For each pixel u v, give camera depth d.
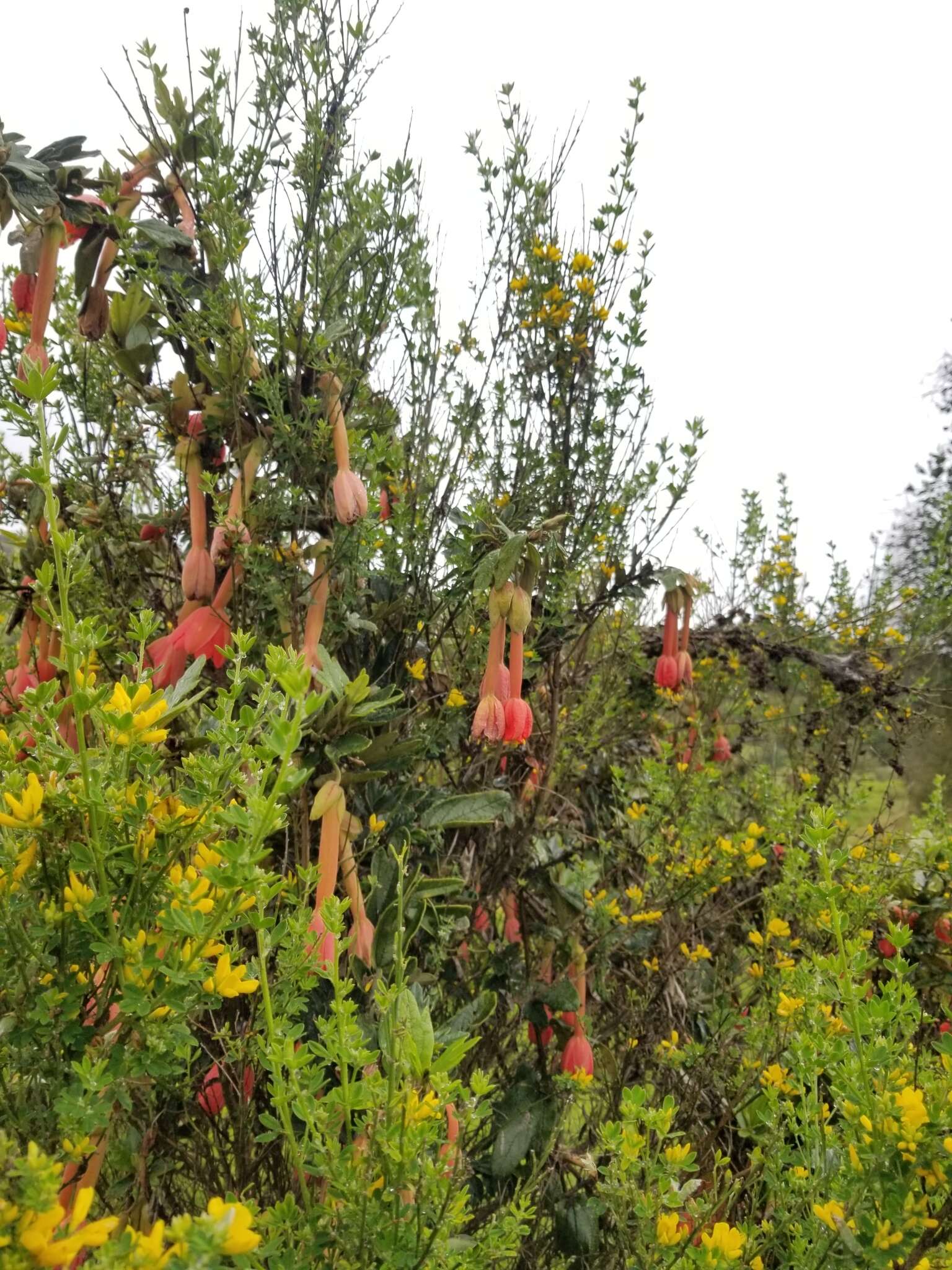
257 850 0.77
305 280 1.59
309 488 1.53
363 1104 0.85
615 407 2.21
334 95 1.68
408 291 1.83
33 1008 0.81
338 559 1.48
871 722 3.38
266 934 0.88
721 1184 1.53
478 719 1.50
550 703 2.24
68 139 1.48
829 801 2.77
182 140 1.57
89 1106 0.71
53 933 0.81
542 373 2.22
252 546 1.43
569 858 2.28
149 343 1.61
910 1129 0.92
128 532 1.76
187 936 0.77
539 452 2.16
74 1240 0.55
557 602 1.99
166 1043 0.76
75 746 1.20
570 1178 1.83
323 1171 0.85
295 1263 0.79
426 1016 0.91
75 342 1.84
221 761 0.83
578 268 2.18
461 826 1.85
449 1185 0.83
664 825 2.36
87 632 0.80
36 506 1.44
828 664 3.13
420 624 1.84
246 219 1.53
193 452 1.52
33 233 1.47
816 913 1.79
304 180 1.64
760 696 3.70
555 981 1.99
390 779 1.76
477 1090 0.89
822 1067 1.14
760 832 2.15
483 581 1.51
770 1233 1.14
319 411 1.54
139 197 1.59
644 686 3.10
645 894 2.29
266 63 1.66
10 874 0.79
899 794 3.59
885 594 3.74
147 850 0.82
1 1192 0.60
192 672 1.08
